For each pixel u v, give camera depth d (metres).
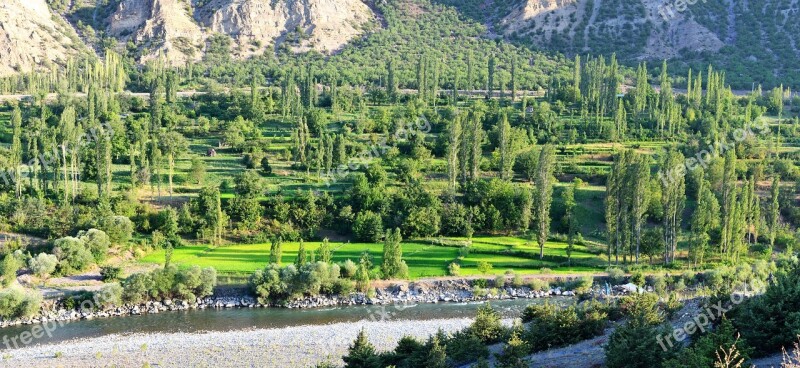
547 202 161.38
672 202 157.50
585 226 179.75
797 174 196.00
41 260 142.50
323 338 115.25
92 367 103.12
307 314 132.62
